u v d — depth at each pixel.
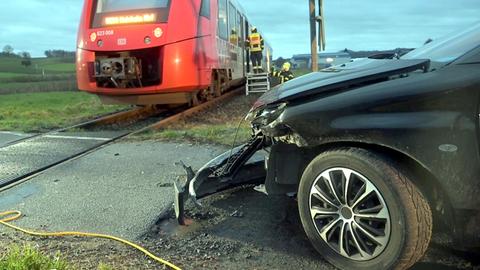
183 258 3.68
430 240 3.34
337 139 3.25
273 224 4.28
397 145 3.04
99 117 12.33
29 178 5.96
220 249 3.82
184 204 4.59
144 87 11.05
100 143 8.23
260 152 4.93
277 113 3.57
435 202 3.15
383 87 3.19
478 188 2.90
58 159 6.96
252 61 20.50
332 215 3.38
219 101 14.94
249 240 3.97
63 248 3.87
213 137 8.37
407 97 3.06
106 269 3.30
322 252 3.50
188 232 4.17
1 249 3.85
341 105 3.25
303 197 3.54
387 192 3.06
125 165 6.56
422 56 3.70
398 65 3.33
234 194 5.05
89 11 11.38
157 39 10.76
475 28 3.74
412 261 3.07
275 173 3.79
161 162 6.70
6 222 4.46
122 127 10.48
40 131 9.94
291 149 3.74
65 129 9.90
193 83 11.16
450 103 2.94
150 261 3.63
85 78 11.41
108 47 10.98
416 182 3.07
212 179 4.62
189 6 11.30
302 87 3.56
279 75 19.77
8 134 9.51
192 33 11.21
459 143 2.90
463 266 3.38
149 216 4.55
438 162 2.96
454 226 3.05
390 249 3.10
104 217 4.56
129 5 11.13
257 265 3.55
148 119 12.07
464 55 3.12
